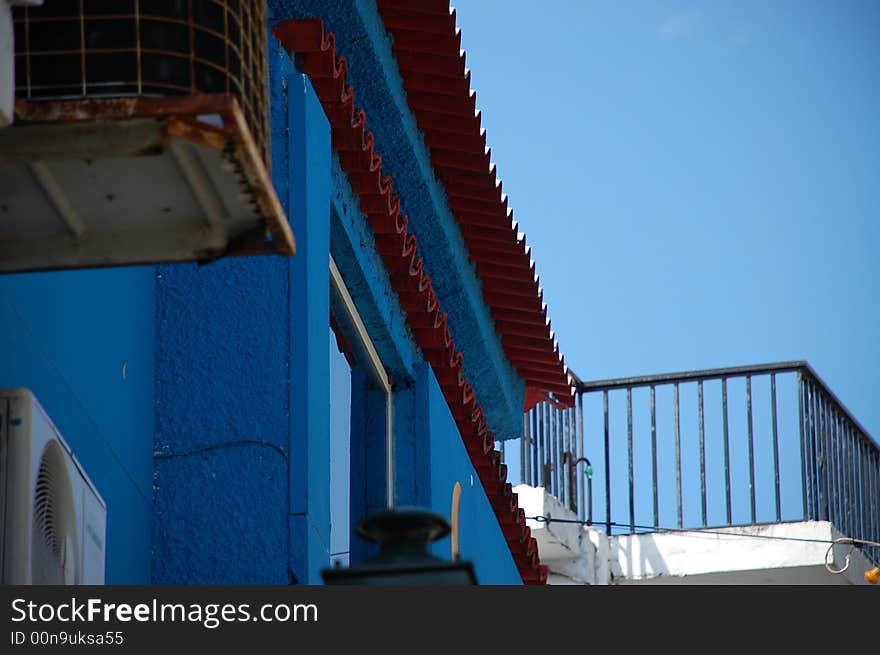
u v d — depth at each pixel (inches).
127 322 319.0
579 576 773.3
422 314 461.4
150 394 328.5
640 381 816.9
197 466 326.3
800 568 781.9
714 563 786.2
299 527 323.6
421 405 460.4
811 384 815.1
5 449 236.2
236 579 319.9
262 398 331.3
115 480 304.7
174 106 216.5
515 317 539.5
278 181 348.5
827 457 810.8
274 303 337.4
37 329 276.7
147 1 222.4
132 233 237.9
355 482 450.9
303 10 386.3
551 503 753.6
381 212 418.9
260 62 243.9
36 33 220.5
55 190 228.5
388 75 422.6
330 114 379.9
